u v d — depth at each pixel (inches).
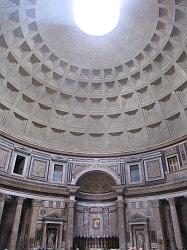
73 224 907.4
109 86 1085.8
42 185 927.7
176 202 856.3
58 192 946.1
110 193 1016.9
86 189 1033.5
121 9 904.9
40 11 849.5
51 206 912.3
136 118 1071.0
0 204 805.9
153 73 992.2
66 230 880.3
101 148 1079.6
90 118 1116.5
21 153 936.9
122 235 853.2
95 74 1072.2
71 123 1096.8
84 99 1106.1
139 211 890.1
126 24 935.0
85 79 1071.0
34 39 919.0
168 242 815.1
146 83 1015.6
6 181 844.0
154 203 871.1
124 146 1058.7
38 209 880.9
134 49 975.0
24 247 812.0
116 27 949.8
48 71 1011.9
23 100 997.2
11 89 953.5
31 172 936.9
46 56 976.9
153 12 855.1
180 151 903.7
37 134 1023.6
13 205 873.5
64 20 924.0
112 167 1019.9
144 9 867.4
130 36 955.3
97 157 1052.5
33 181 925.2
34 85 1010.7
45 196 919.0
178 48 880.9
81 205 1003.9
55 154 1027.3
